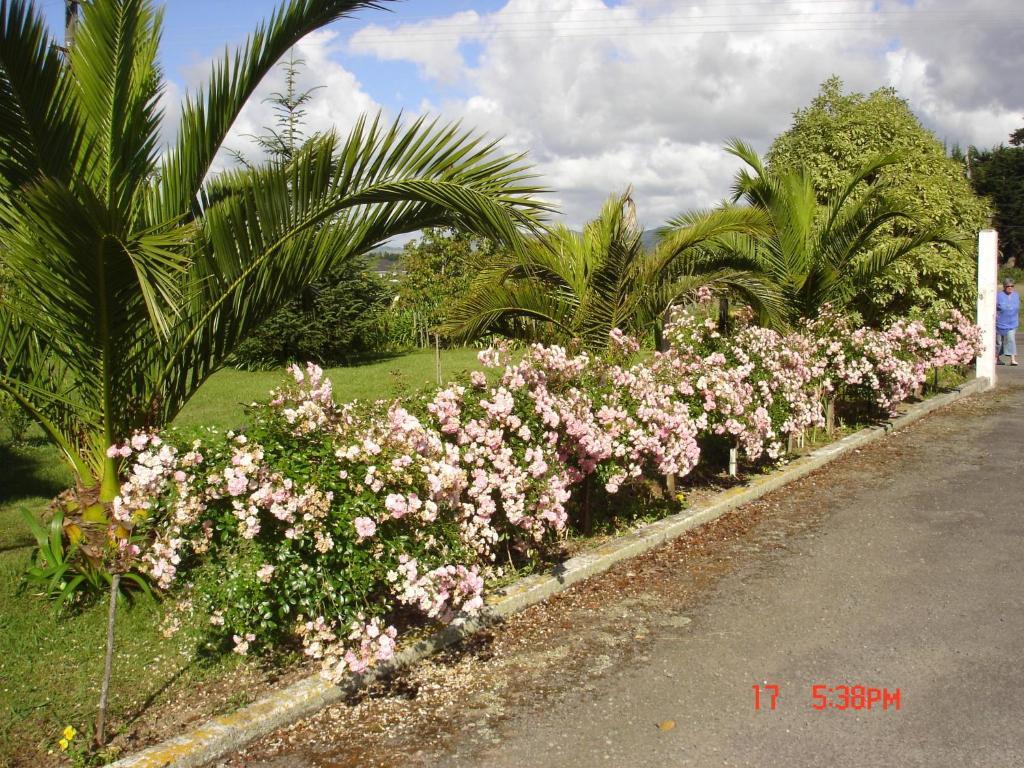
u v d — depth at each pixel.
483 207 4.41
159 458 3.47
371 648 3.38
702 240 8.61
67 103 4.24
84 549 4.39
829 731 3.29
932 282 13.26
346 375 15.18
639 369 6.37
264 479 3.38
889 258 11.03
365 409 4.24
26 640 4.02
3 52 3.90
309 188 4.64
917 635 4.20
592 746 3.21
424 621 4.24
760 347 7.68
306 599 3.43
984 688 3.61
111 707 3.46
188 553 3.67
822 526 6.21
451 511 4.00
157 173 4.87
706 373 6.64
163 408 4.75
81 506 4.53
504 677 3.82
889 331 10.52
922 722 3.34
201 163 4.81
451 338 7.89
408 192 4.61
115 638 4.07
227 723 3.26
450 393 4.62
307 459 3.56
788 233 10.56
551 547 5.43
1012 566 5.21
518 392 5.02
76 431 4.71
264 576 3.32
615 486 5.48
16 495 6.60
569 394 5.38
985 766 3.02
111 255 3.97
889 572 5.16
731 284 9.00
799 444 8.61
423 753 3.18
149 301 3.74
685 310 8.79
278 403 3.77
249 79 4.73
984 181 52.72
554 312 7.93
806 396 8.20
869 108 13.08
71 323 4.27
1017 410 11.35
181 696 3.56
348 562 3.47
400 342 22.12
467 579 3.73
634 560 5.46
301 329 16.22
